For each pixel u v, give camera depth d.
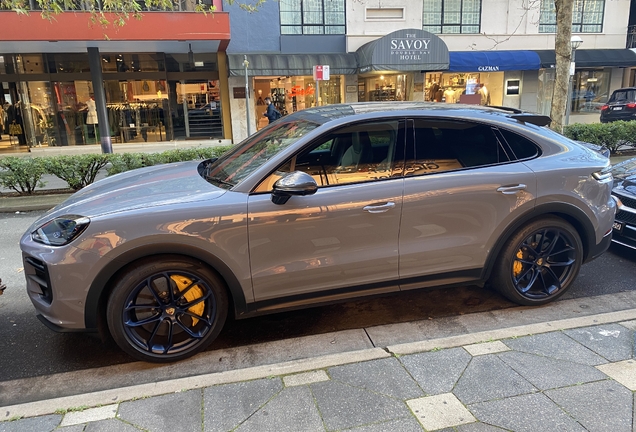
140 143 17.00
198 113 17.36
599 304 3.91
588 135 11.12
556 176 3.57
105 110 14.42
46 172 8.49
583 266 4.86
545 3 18.88
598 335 3.11
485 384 2.62
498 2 18.45
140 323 3.02
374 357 2.90
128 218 2.88
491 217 3.47
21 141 16.61
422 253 3.39
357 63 17.06
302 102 18.12
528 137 3.66
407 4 17.66
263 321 3.76
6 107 16.33
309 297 3.29
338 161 3.31
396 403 2.48
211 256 2.99
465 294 4.17
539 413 2.37
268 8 16.70
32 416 2.44
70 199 3.47
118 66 16.41
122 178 3.76
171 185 3.37
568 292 4.19
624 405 2.41
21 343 3.51
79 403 2.54
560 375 2.68
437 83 18.66
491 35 18.58
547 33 19.00
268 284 3.15
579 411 2.38
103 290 2.98
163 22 12.96
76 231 2.88
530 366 2.78
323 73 11.80
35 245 3.01
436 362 2.84
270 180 3.16
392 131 3.42
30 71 16.11
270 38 16.97
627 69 21.17
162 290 3.05
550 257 3.78
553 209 3.59
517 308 3.86
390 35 15.64
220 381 2.69
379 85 18.41
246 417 2.39
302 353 3.24
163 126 17.19
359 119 3.35
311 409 2.44
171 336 3.12
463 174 3.42
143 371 3.07
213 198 3.05
